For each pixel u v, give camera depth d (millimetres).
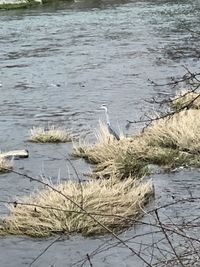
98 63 23156
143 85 18422
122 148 9789
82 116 14484
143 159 9492
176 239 6066
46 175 9305
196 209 7242
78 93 17688
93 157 9945
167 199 7660
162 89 17453
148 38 29266
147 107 15000
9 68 22766
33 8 47656
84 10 45125
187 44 26375
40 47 27828
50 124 13695
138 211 7168
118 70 21391
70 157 10391
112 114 14469
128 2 50562
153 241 6238
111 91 17734
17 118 14570
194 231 6168
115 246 5816
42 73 21484
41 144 11625
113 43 28250
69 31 33281
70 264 6031
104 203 7125
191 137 10117
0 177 9172
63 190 7500
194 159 9383
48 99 16984
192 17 36781
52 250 6367
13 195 8203
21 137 12406
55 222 6828
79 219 6832
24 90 18547
